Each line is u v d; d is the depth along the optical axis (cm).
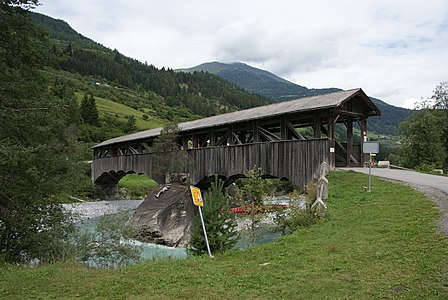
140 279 782
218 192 1116
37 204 1319
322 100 2030
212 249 1049
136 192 5275
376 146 1467
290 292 639
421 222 947
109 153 4534
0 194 1250
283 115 2080
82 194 4394
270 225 1476
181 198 2503
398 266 691
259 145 2264
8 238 1255
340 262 758
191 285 725
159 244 2173
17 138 1302
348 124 2336
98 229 1291
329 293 618
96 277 835
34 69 1412
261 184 1467
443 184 1539
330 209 1303
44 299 708
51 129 1400
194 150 2812
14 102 1294
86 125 8438
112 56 19438
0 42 1325
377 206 1217
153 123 10781
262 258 866
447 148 4841
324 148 1908
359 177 1794
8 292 752
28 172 1245
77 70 14950
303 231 1079
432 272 639
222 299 639
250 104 18125
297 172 2030
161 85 17088
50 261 1173
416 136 4616
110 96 12444
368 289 612
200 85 19788
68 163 1481
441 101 4919
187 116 13575
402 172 2120
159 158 3012
